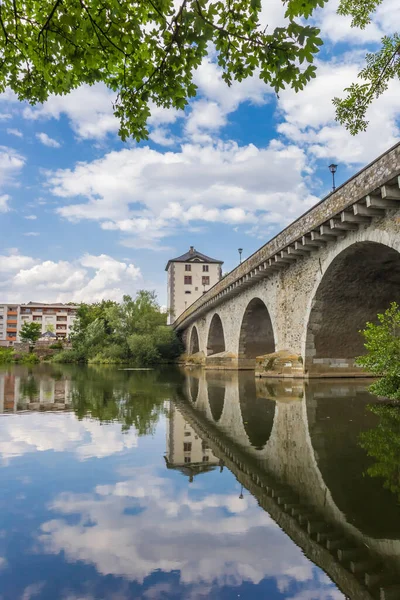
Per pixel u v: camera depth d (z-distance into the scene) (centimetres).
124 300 4816
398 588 253
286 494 403
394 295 1614
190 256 6456
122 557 289
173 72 405
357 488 414
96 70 450
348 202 1138
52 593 246
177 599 241
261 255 1969
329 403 1016
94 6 389
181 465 503
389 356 938
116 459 531
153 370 3020
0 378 2055
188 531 329
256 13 355
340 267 1438
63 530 330
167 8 376
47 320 9969
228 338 3034
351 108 812
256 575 268
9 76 469
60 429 725
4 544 307
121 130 462
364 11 765
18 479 452
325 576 265
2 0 432
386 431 673
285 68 362
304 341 1673
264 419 818
